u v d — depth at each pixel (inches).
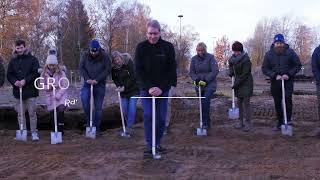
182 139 382.3
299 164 286.5
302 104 588.7
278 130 416.2
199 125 452.8
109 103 550.3
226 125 455.2
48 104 404.8
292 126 419.8
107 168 279.0
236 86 421.7
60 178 259.8
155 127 295.3
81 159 305.6
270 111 535.2
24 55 391.5
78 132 446.0
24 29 2101.4
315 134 395.5
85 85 407.5
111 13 2687.0
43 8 2314.2
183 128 442.3
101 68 404.5
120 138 395.9
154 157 291.4
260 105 570.6
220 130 425.1
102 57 404.2
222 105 581.6
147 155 295.6
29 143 373.7
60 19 2529.5
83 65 405.7
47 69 396.2
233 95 499.2
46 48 2386.8
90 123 403.5
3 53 1972.2
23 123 395.5
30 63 390.9
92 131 400.2
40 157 314.3
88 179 257.0
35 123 393.7
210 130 425.1
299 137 386.0
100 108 412.5
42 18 2313.0
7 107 502.9
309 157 307.9
